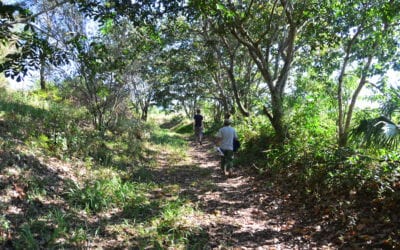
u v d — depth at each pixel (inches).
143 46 460.1
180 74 944.9
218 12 353.1
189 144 770.8
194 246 191.6
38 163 259.4
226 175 393.1
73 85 452.8
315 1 444.5
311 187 281.1
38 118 379.6
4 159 234.8
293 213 250.8
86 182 263.1
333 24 460.1
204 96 1151.0
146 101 1071.6
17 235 171.8
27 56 237.0
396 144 215.3
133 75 506.3
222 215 249.8
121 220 221.5
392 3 366.9
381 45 441.1
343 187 255.1
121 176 324.8
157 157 480.1
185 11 338.6
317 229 215.5
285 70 472.4
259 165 404.2
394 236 182.7
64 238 182.2
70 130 380.2
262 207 271.0
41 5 369.4
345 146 332.5
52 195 229.3
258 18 543.8
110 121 520.1
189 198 289.3
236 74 943.0
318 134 409.1
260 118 595.2
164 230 209.5
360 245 183.2
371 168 247.1
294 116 431.8
